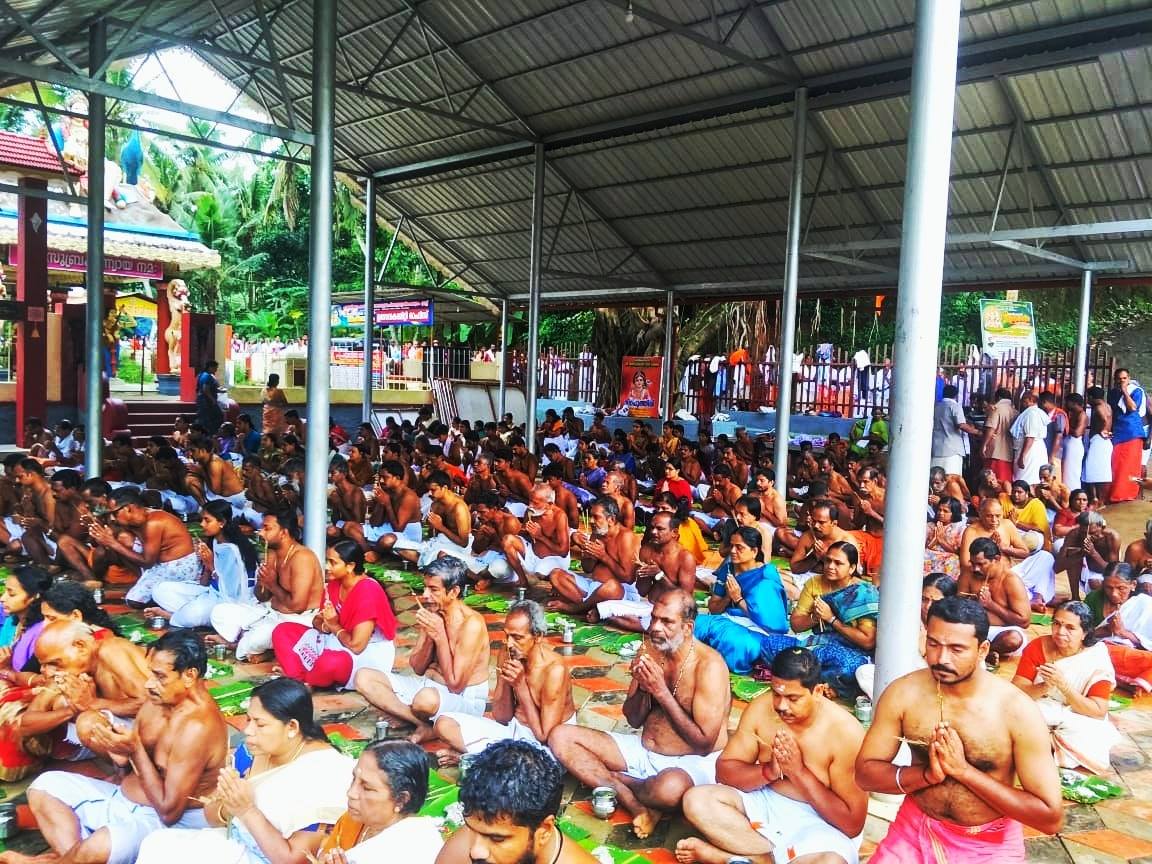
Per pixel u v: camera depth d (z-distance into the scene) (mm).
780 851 3459
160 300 20719
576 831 3963
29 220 15742
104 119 10555
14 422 16266
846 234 14250
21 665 4570
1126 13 9250
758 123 13266
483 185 17922
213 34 14633
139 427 17922
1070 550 8141
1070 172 12031
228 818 3256
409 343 28969
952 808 2857
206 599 6613
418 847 2811
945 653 2770
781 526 9477
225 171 34188
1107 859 3898
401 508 9281
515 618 4238
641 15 9773
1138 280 13789
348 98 16594
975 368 16156
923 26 4242
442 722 4527
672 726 4086
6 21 10031
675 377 21656
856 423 17625
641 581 7094
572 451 17000
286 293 33875
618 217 17156
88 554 7891
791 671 3354
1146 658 5934
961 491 10211
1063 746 4766
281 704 3199
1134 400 13117
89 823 3422
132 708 4039
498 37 13422
